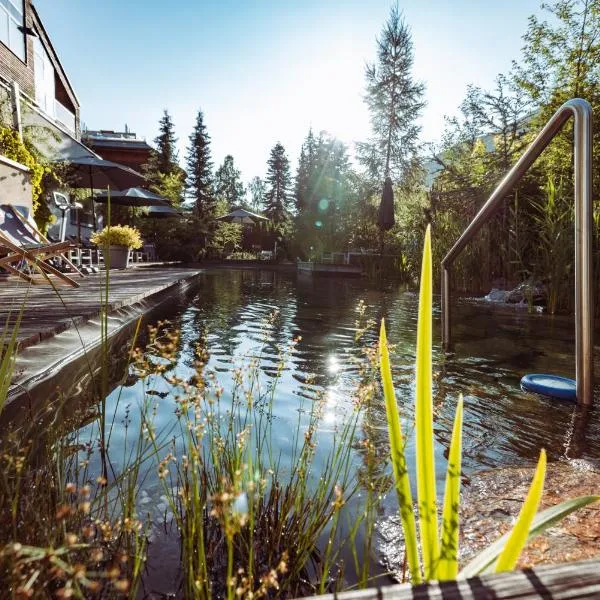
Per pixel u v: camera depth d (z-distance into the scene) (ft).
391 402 2.21
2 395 3.79
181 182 94.63
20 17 40.86
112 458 5.53
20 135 30.60
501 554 1.81
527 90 45.78
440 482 5.45
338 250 80.18
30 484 4.14
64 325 12.05
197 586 2.98
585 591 1.56
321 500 4.24
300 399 8.52
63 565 1.77
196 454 3.59
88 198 50.60
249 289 34.37
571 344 14.51
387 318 19.92
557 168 36.60
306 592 3.56
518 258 29.32
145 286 23.24
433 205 42.22
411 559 2.07
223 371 10.23
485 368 11.34
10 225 21.20
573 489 5.26
